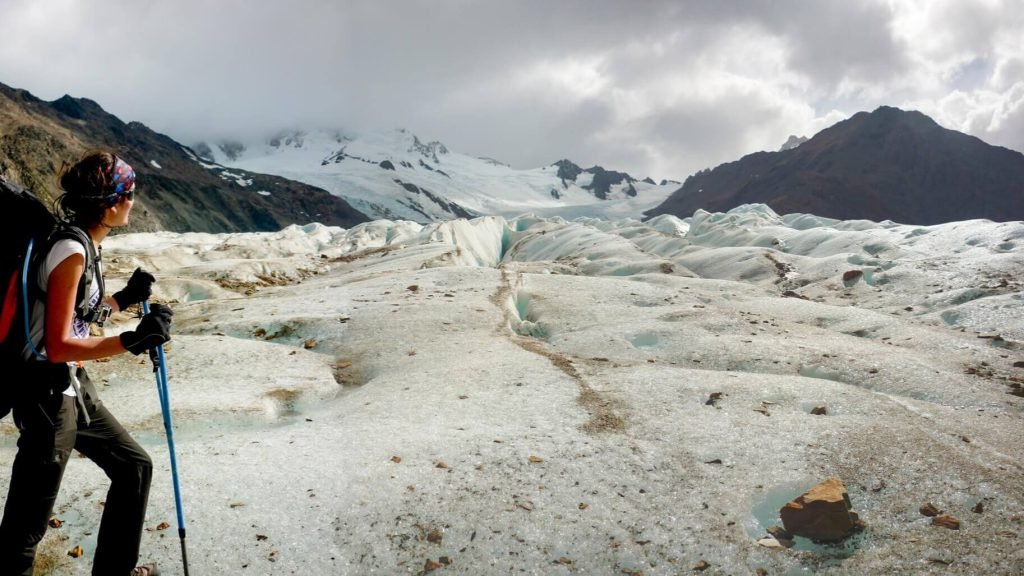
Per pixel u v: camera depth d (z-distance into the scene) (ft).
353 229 201.87
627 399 35.40
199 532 21.71
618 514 23.54
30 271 13.53
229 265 103.30
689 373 40.55
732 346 49.01
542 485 25.29
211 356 45.29
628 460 27.48
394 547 21.67
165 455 27.40
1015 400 39.37
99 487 23.95
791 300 71.51
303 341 53.52
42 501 14.38
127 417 33.50
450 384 38.78
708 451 28.50
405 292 70.28
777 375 41.42
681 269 119.03
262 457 27.40
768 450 28.43
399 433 30.37
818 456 27.78
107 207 14.74
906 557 21.06
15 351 13.58
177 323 60.85
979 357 50.34
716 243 168.86
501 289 72.23
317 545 21.67
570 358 45.57
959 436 31.30
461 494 24.52
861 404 35.47
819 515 22.76
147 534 21.43
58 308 13.44
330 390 41.01
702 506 24.12
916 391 40.86
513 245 227.40
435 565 20.95
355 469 26.30
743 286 79.51
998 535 21.90
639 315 60.85
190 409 34.42
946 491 24.88
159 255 118.42
